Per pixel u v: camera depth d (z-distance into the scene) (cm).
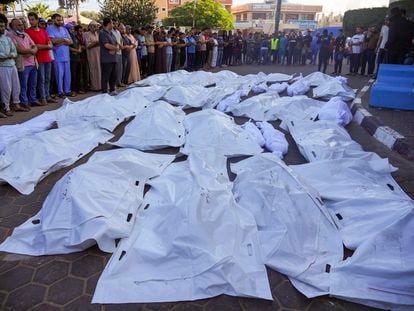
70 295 233
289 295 235
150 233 278
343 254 268
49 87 805
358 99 810
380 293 227
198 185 309
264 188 312
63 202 290
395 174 423
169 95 780
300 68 1705
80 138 509
